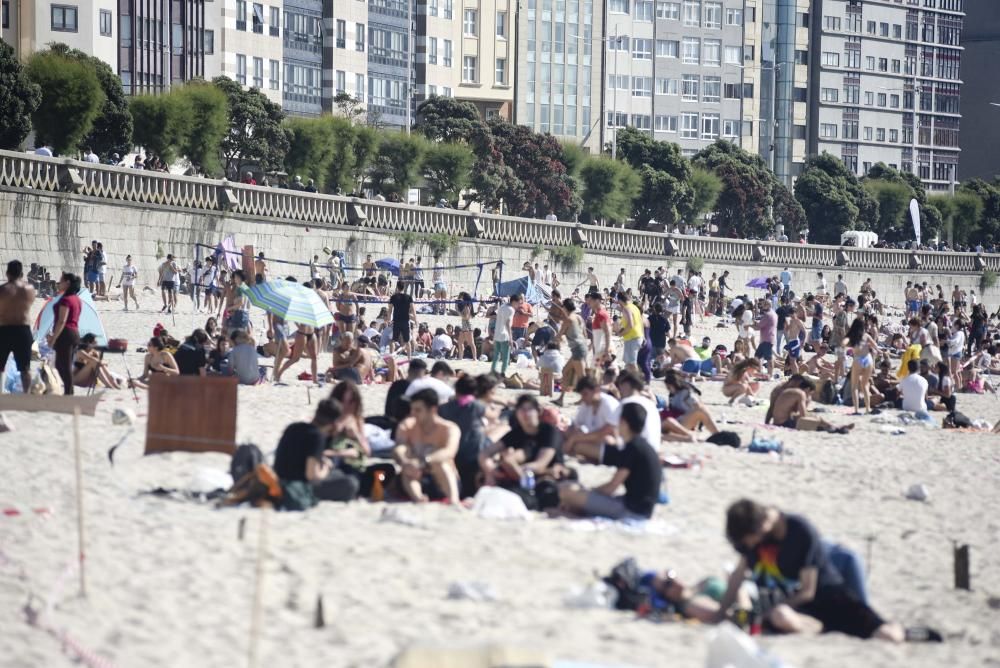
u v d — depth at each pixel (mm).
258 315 147750
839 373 97750
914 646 34562
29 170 155125
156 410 54094
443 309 161375
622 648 32188
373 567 39094
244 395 76812
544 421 50938
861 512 52844
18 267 63875
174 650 30859
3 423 57875
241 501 46188
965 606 39625
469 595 36406
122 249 169875
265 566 38469
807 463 63438
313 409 72062
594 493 46656
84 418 62812
